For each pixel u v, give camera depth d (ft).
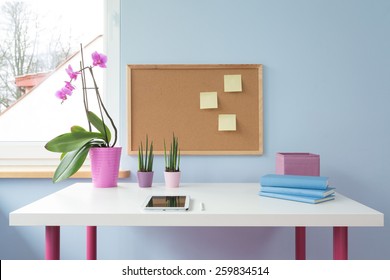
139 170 4.37
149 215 2.85
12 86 5.58
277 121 5.13
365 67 5.12
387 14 5.12
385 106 5.12
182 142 5.12
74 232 5.20
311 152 5.12
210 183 4.81
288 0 5.13
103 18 5.44
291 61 5.12
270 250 5.15
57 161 5.51
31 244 5.19
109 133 4.44
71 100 5.56
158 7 5.14
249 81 5.11
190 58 5.14
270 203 3.31
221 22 5.14
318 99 5.12
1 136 5.56
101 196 3.66
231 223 2.84
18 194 5.17
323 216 2.83
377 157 5.11
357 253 5.12
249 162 5.14
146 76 5.13
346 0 5.11
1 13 5.57
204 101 5.11
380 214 2.83
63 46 5.57
